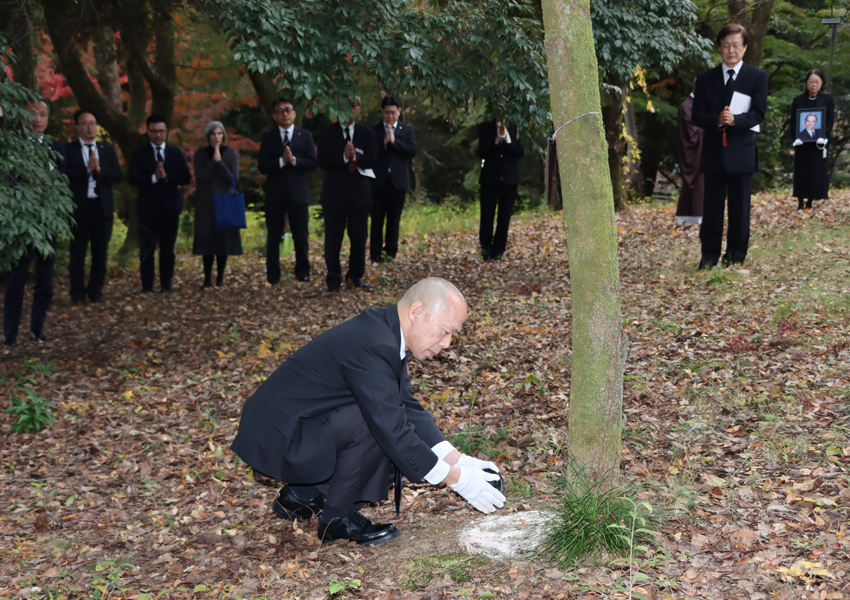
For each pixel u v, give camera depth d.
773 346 5.13
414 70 7.46
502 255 10.42
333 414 3.05
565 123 2.72
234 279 10.71
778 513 3.00
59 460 4.86
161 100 13.87
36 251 7.45
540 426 4.40
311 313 8.00
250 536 3.51
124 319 8.40
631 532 2.68
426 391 5.31
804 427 3.85
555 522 2.91
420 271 9.88
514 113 7.84
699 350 5.30
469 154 26.11
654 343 5.62
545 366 5.48
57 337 7.79
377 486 3.16
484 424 4.57
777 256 8.00
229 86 16.89
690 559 2.70
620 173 14.71
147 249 9.83
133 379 6.38
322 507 3.49
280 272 10.30
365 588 2.80
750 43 15.49
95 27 10.36
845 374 4.45
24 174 5.94
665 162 24.73
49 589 3.16
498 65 7.80
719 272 7.37
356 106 8.52
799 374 4.58
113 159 9.20
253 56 6.38
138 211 9.77
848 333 5.16
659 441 3.97
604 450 2.83
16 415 5.62
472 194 26.22
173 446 4.94
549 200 2.88
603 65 8.40
